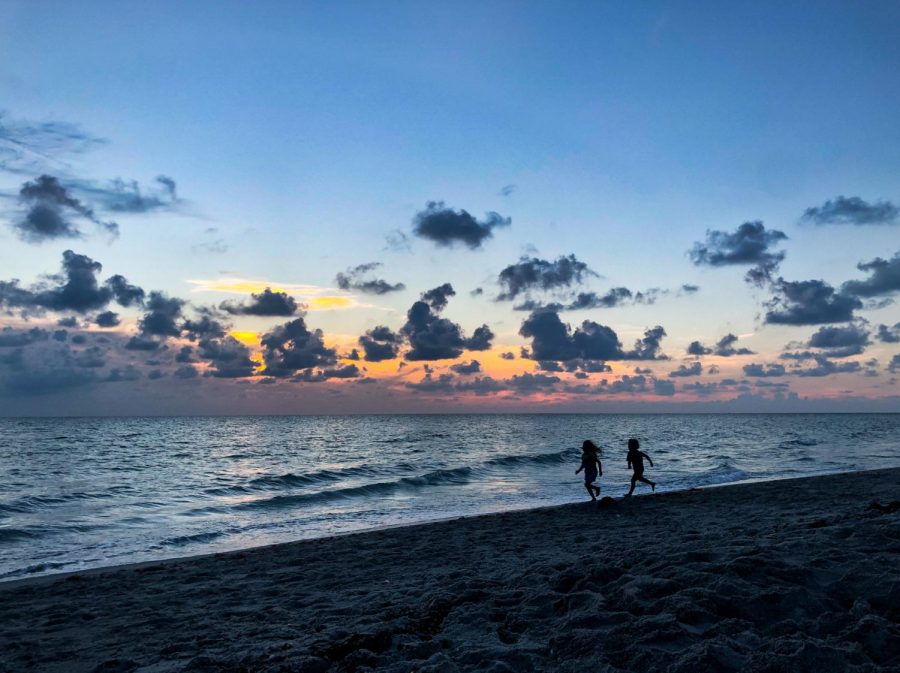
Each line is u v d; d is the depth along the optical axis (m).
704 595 4.67
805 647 3.54
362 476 31.34
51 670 5.37
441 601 5.86
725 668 3.48
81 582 9.67
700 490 18.44
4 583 10.26
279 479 28.03
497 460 35.41
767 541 7.00
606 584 5.73
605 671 3.67
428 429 112.12
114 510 20.22
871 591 4.57
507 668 3.89
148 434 89.44
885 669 3.33
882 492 14.84
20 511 20.09
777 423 150.50
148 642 5.98
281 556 11.17
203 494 24.34
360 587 7.99
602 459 37.44
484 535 12.13
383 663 4.40
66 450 54.25
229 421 195.75
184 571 10.21
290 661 4.48
